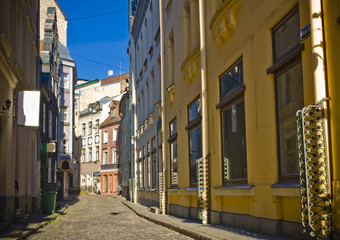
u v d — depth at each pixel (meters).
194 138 13.23
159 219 13.59
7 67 11.26
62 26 46.41
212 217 10.84
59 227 12.55
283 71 7.11
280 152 7.23
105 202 34.56
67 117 43.44
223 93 10.45
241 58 9.17
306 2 6.23
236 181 9.35
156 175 20.69
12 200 12.79
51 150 23.98
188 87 13.89
